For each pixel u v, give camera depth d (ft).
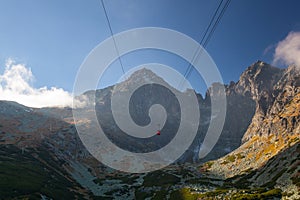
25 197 302.86
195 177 568.00
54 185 422.82
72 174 611.88
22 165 475.31
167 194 412.57
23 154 593.01
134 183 559.79
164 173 599.57
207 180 533.55
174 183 496.23
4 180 345.10
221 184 481.46
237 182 504.02
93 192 490.08
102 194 480.64
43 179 429.79
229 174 611.47
